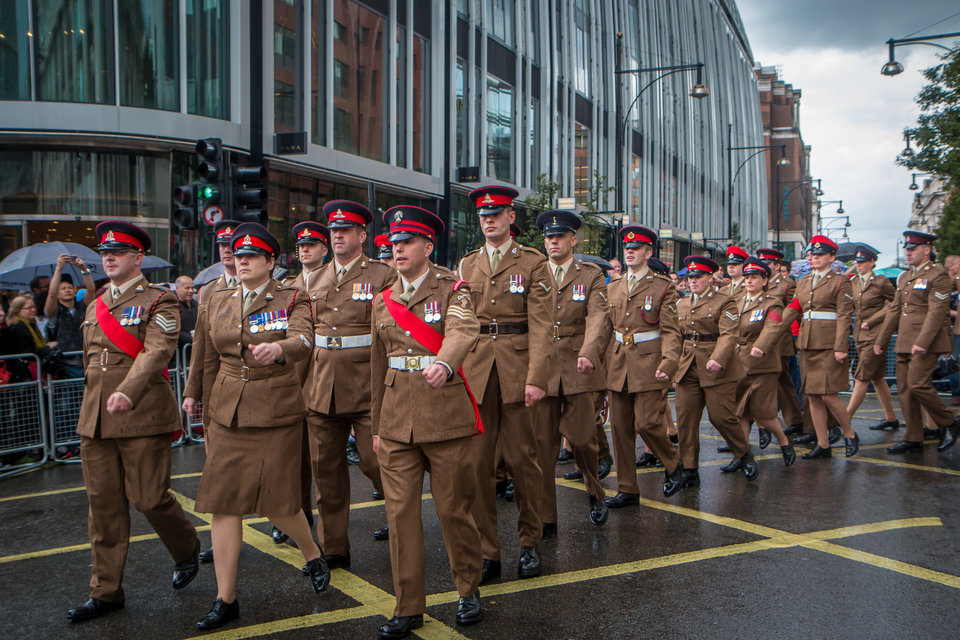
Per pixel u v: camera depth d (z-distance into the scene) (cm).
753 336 810
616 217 2447
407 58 2045
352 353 514
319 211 1784
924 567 489
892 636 391
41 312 940
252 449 427
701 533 567
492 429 491
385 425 415
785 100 10369
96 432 435
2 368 806
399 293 424
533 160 2714
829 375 825
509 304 502
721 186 5366
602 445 775
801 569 488
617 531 576
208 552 531
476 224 2353
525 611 429
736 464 771
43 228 1394
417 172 2061
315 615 428
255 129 1071
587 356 547
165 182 1457
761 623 407
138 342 448
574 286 580
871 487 699
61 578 492
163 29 1436
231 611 418
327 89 1756
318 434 509
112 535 439
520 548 535
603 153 3331
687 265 760
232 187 1001
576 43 3072
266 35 1570
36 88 1361
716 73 5325
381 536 562
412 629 404
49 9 1364
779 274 824
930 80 1750
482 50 2356
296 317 437
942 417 848
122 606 443
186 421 944
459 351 393
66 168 1403
